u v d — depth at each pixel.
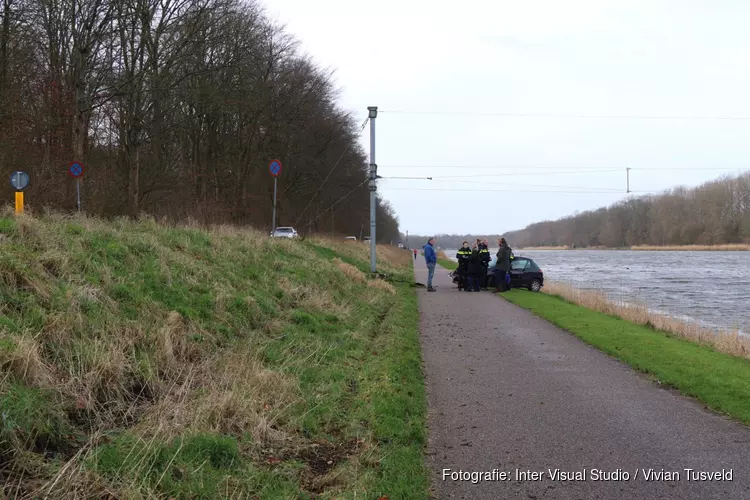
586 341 10.51
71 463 3.82
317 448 5.06
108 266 7.57
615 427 5.75
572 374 7.99
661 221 124.44
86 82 20.89
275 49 33.06
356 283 17.06
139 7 20.80
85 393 4.83
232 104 27.59
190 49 23.11
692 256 92.19
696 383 7.23
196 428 4.73
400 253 64.56
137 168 23.55
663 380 7.53
